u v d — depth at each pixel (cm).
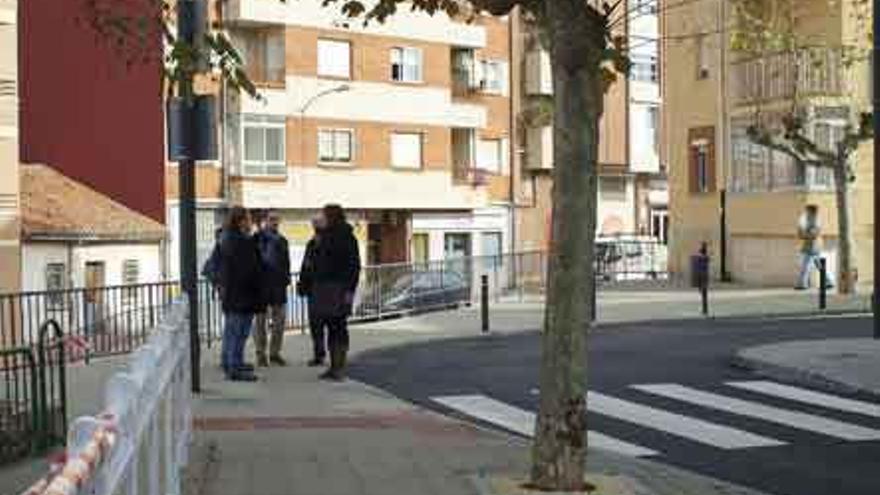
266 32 4909
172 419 816
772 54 3306
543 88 5962
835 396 1512
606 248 5259
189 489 895
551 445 858
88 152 4303
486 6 877
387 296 2836
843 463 1088
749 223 4178
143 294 2141
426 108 5394
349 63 5116
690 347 2080
